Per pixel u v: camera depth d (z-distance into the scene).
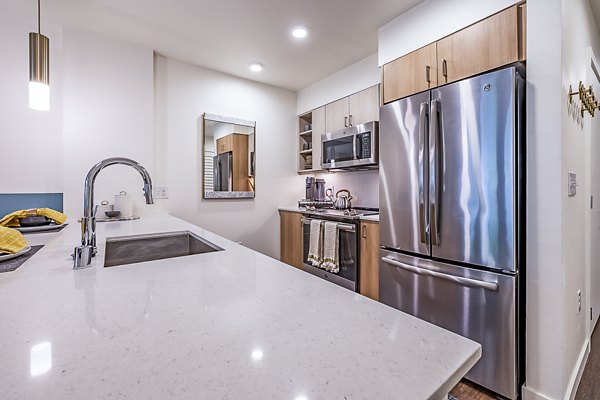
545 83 1.38
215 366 0.41
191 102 2.99
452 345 0.48
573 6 1.52
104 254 1.13
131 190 2.60
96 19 2.23
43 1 2.02
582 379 1.67
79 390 0.36
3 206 2.17
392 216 1.98
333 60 2.90
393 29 2.17
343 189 3.53
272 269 0.92
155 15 2.17
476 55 1.66
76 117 2.36
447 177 1.66
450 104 1.65
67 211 2.33
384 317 0.58
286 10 2.10
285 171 3.72
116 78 2.51
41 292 0.71
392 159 1.98
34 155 2.27
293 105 3.79
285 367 0.41
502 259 1.45
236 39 2.51
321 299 0.67
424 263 1.79
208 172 3.08
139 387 0.37
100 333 0.51
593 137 2.15
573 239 1.54
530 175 1.42
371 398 0.36
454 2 1.77
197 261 1.01
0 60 2.15
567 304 1.43
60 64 2.35
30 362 0.42
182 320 0.56
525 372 1.46
